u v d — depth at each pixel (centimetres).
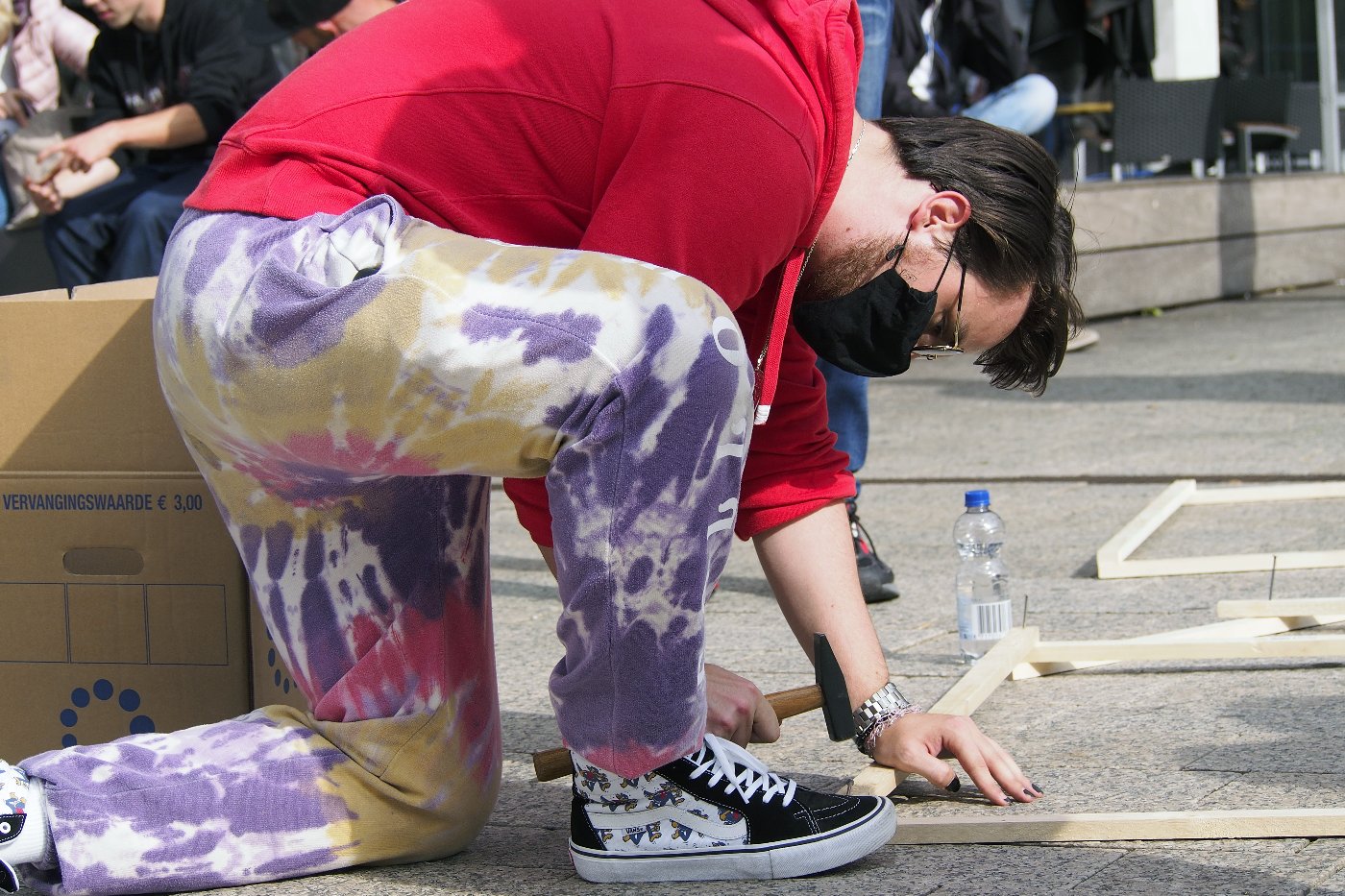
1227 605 420
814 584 305
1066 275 287
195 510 319
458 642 276
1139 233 1282
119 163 833
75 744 330
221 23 686
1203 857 262
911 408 899
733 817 260
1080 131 1434
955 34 877
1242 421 770
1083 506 613
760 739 296
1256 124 1450
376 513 266
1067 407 857
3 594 329
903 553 552
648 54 251
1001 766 294
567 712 248
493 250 240
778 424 304
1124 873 256
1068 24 1186
